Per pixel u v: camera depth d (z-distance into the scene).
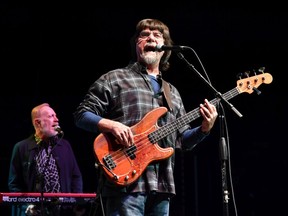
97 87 3.35
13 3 6.58
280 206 7.54
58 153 4.95
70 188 4.95
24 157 4.82
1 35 6.72
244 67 7.37
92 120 3.22
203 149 7.52
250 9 7.12
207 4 7.05
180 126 3.35
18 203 3.99
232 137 7.66
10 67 6.96
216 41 7.25
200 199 7.41
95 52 7.07
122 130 3.14
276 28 7.20
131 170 3.17
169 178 3.28
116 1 6.85
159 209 3.27
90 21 6.83
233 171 7.57
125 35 6.96
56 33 6.83
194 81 7.42
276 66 7.39
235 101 7.72
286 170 7.62
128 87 3.34
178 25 7.06
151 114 3.29
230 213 7.44
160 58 3.59
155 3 6.95
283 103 7.65
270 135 7.67
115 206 3.18
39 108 5.01
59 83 7.14
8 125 7.00
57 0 6.65
